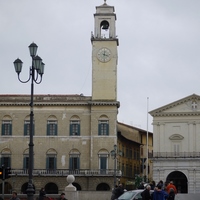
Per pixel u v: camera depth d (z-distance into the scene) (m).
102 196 61.56
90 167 93.44
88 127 94.88
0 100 95.31
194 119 101.19
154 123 102.56
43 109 95.56
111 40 96.06
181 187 99.00
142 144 126.56
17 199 37.53
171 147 101.19
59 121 95.25
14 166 94.38
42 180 93.50
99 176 92.81
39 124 95.31
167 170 98.88
